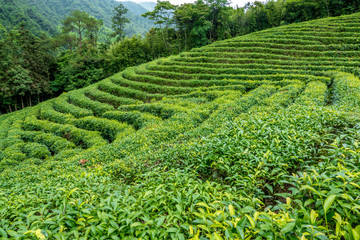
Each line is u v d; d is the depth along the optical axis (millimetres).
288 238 2146
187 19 47125
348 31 31906
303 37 32188
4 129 23828
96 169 7457
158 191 3318
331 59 26047
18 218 3039
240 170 4484
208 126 11367
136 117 19109
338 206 2260
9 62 39375
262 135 5527
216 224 2219
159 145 10148
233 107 14766
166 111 18594
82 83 45469
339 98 13461
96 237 2514
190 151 6449
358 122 5508
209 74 28125
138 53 47844
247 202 3148
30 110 30172
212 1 46688
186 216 2725
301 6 44062
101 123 19078
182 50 50625
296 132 5164
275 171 3762
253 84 23250
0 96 39312
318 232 1973
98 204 3258
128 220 2602
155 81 29656
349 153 3609
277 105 12953
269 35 35469
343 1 40969
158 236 2523
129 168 7246
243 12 51688
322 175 2697
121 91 28812
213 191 3488
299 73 23812
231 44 35000
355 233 1774
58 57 53688
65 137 19000
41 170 10961
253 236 2408
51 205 3693
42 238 2170
